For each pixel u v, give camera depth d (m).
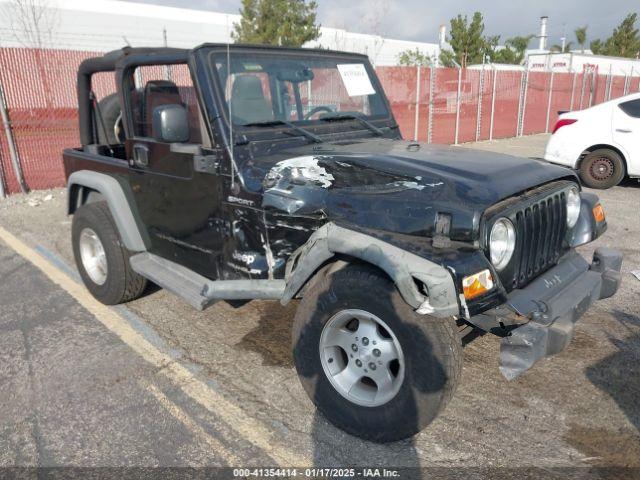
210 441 2.71
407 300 2.30
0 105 8.19
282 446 2.68
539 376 3.28
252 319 4.05
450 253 2.31
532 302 2.53
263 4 15.46
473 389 3.14
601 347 3.61
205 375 3.30
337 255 2.65
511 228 2.50
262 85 3.28
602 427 2.80
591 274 3.02
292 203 2.76
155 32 23.11
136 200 3.85
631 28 39.44
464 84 14.98
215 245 3.27
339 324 2.69
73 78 9.15
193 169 3.23
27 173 8.76
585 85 20.89
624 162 8.48
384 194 2.60
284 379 3.25
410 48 30.91
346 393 2.70
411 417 2.49
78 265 4.44
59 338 3.78
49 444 2.69
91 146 4.62
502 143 15.53
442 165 2.74
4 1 17.98
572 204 3.10
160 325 3.97
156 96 3.42
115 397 3.08
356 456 2.61
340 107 3.80
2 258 5.46
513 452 2.62
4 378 3.27
